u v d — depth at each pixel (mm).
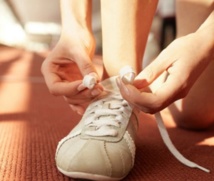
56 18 4203
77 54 552
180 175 528
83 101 583
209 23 544
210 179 516
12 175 508
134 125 566
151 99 475
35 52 3221
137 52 568
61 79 599
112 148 501
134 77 483
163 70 506
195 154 629
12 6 4031
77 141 519
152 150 645
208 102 744
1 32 4223
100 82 580
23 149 621
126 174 508
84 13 601
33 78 1693
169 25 2400
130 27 558
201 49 505
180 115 796
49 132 743
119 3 552
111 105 553
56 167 542
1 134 713
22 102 1106
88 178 487
